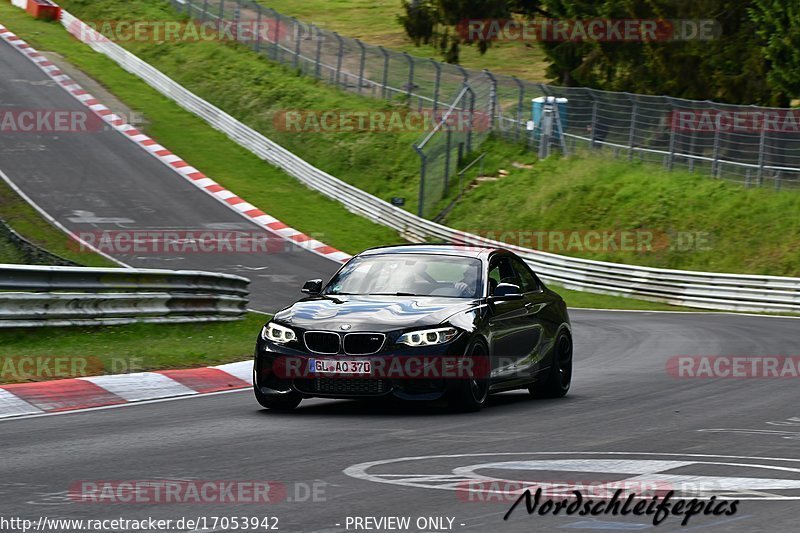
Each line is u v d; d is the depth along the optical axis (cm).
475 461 2250
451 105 13625
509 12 16375
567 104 12556
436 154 13038
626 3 12900
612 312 8394
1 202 10744
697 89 12569
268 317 6556
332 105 14962
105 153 13225
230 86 16100
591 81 14162
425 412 3116
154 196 11844
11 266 4409
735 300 9012
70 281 4781
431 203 12512
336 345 2991
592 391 3706
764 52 10831
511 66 19488
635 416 3005
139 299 5169
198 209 11600
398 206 11931
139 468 2180
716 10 12319
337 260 10069
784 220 10088
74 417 2972
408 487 1970
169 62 17300
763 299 8888
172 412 3092
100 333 4847
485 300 3253
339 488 1966
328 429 2744
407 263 3409
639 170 11556
